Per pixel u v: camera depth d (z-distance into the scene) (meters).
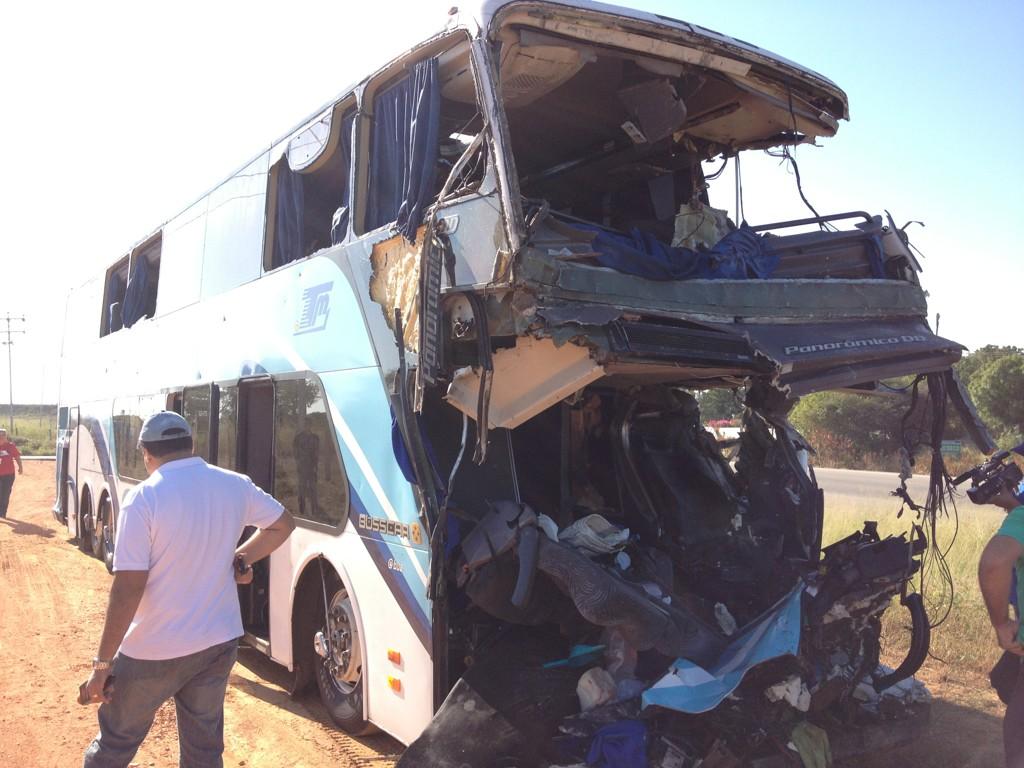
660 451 6.06
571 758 4.22
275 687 7.49
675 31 4.89
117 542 3.84
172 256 9.78
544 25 4.53
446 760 4.30
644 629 4.45
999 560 4.05
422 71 4.96
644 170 6.62
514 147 6.48
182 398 9.02
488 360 4.19
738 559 5.65
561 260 4.11
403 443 4.98
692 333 4.34
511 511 4.66
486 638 4.91
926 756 5.49
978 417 5.45
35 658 8.09
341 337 5.91
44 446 52.62
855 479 22.50
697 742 4.34
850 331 5.10
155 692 3.90
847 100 5.95
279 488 6.81
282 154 6.98
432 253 4.41
